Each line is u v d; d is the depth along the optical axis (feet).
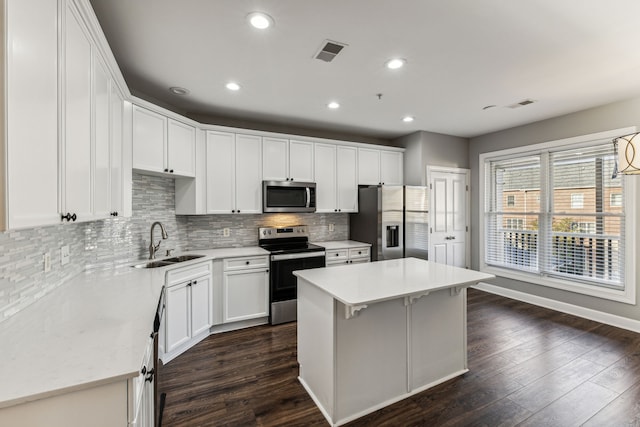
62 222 3.77
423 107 11.24
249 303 10.88
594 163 11.37
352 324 6.33
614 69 8.20
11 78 2.69
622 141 6.52
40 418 2.86
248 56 7.46
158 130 8.95
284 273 11.40
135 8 5.61
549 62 7.80
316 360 6.77
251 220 12.91
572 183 12.03
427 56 7.48
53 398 2.89
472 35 6.57
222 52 7.27
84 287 6.16
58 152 3.67
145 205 9.77
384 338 6.72
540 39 6.73
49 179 3.44
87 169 4.70
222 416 6.28
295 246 12.60
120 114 7.00
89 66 4.76
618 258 10.79
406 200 13.55
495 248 15.10
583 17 5.96
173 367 8.15
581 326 10.76
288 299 11.48
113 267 8.37
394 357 6.86
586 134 11.45
